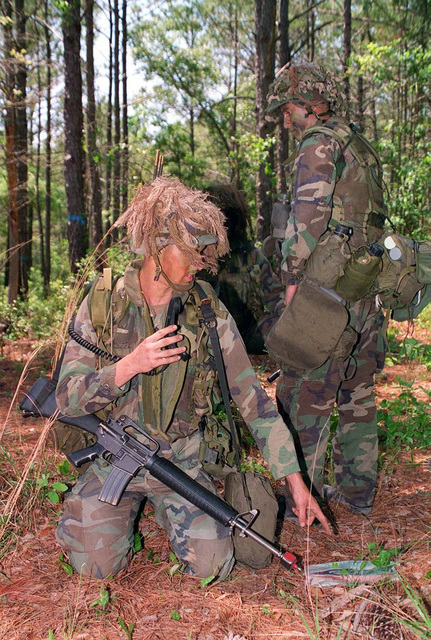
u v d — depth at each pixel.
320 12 25.08
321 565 2.40
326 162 2.58
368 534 2.73
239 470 2.32
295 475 2.26
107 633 1.98
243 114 28.25
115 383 2.12
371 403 2.94
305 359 2.70
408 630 1.95
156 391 2.22
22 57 12.43
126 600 2.18
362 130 2.84
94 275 9.84
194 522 2.28
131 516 2.41
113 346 2.21
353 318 2.76
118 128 21.28
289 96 2.78
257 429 2.30
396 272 2.62
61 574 2.36
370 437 2.94
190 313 2.23
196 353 2.25
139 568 2.42
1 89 12.54
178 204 2.03
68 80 12.06
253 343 3.62
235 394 2.32
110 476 2.25
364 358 2.87
